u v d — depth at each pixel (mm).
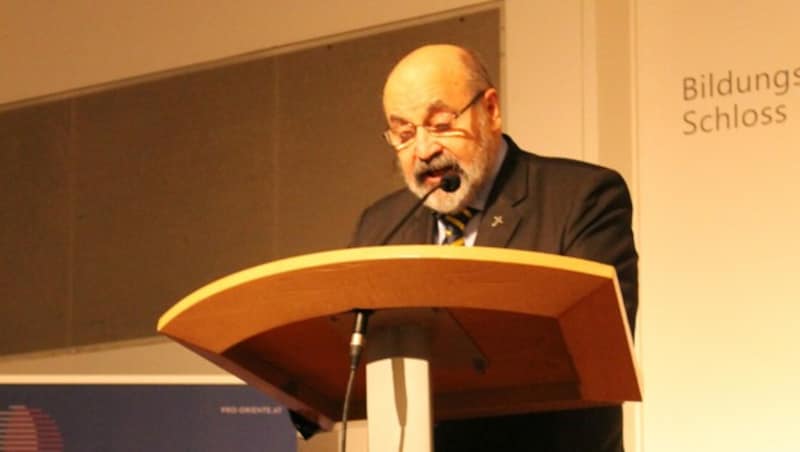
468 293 2400
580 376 2832
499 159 3793
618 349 2574
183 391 5059
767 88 5711
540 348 2803
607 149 6051
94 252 7543
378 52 6832
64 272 7602
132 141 7543
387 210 3963
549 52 6285
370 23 6875
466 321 2633
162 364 7203
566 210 3516
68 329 7527
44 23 7910
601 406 3256
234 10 7348
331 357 2977
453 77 3711
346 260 2328
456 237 3736
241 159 7203
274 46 7184
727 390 5574
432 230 3781
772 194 5625
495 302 2434
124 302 7410
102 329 7441
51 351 7555
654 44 6031
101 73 7691
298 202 6988
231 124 7262
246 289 2473
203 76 7383
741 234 5672
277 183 7070
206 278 7203
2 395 5125
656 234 5871
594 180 3578
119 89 7629
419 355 2582
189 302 2588
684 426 5633
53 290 7613
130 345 7340
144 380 5082
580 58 6203
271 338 2869
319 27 7047
